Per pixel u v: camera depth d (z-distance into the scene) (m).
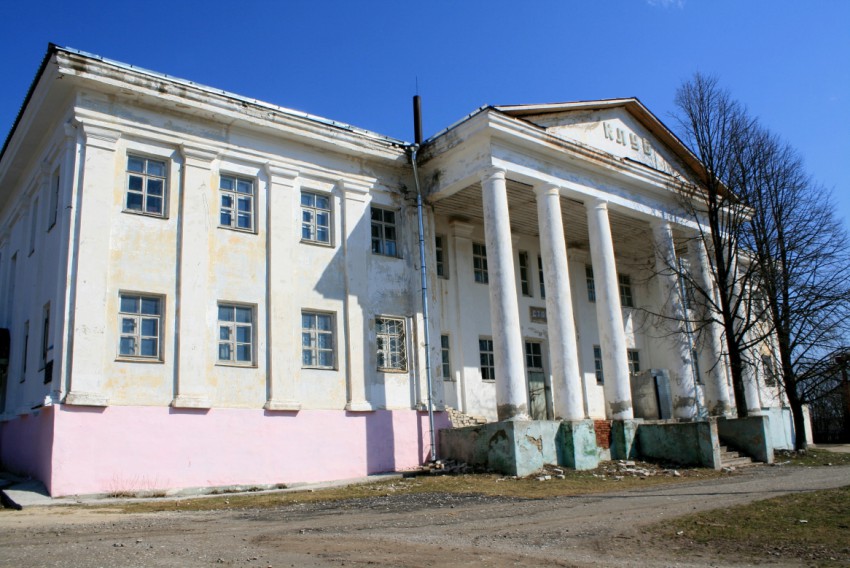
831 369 22.19
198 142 15.06
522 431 15.09
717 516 8.34
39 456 13.13
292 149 16.56
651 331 25.58
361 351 16.69
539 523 8.52
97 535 7.93
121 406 13.08
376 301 17.30
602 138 19.67
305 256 16.36
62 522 9.26
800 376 22.48
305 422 15.38
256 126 15.78
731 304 23.02
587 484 13.63
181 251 14.40
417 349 17.66
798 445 22.22
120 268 13.66
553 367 16.75
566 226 22.22
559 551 6.61
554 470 15.05
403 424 16.94
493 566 5.87
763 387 27.62
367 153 17.52
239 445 14.34
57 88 13.70
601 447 16.78
